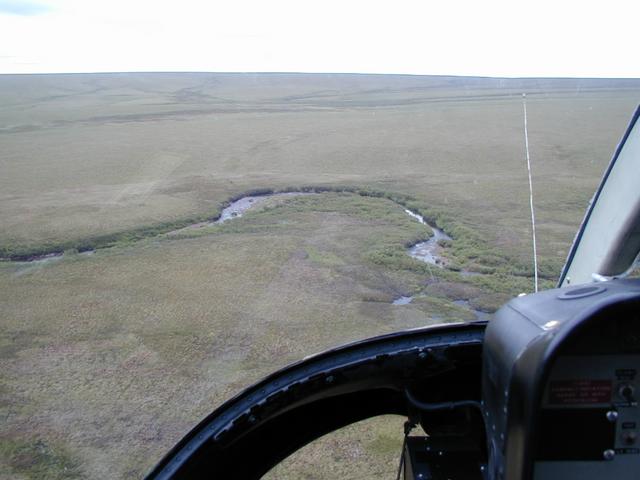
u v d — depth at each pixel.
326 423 2.77
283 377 2.55
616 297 1.72
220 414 2.52
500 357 1.86
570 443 1.84
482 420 2.61
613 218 2.97
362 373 2.55
